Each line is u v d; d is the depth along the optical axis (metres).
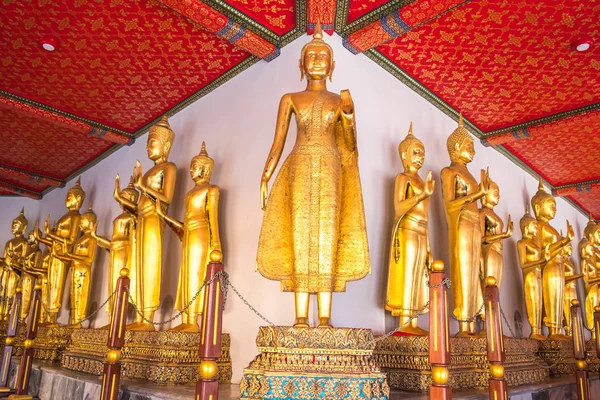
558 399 6.33
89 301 9.01
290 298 5.42
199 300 5.80
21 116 8.75
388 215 6.12
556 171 10.46
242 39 5.93
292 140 5.90
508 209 9.07
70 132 9.28
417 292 5.44
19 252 11.03
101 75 7.29
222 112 6.97
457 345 5.36
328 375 3.97
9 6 5.83
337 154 4.72
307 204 4.54
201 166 6.14
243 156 6.37
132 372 5.58
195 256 5.84
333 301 5.27
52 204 12.24
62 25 6.17
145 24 6.10
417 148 5.71
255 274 5.78
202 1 5.43
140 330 5.80
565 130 8.49
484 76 6.99
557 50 6.39
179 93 7.68
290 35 6.07
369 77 6.38
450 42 6.25
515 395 5.41
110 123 8.79
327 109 4.73
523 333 8.62
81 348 6.63
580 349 5.88
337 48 6.00
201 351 3.77
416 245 5.43
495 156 9.12
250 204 6.08
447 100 7.59
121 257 7.34
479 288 6.45
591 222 10.70
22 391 6.02
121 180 9.28
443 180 6.35
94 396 5.32
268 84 6.30
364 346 4.16
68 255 8.69
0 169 11.05
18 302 6.89
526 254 8.09
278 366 4.02
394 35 5.82
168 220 6.21
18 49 6.71
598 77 6.98
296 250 4.50
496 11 5.68
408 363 5.02
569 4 5.53
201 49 6.54
